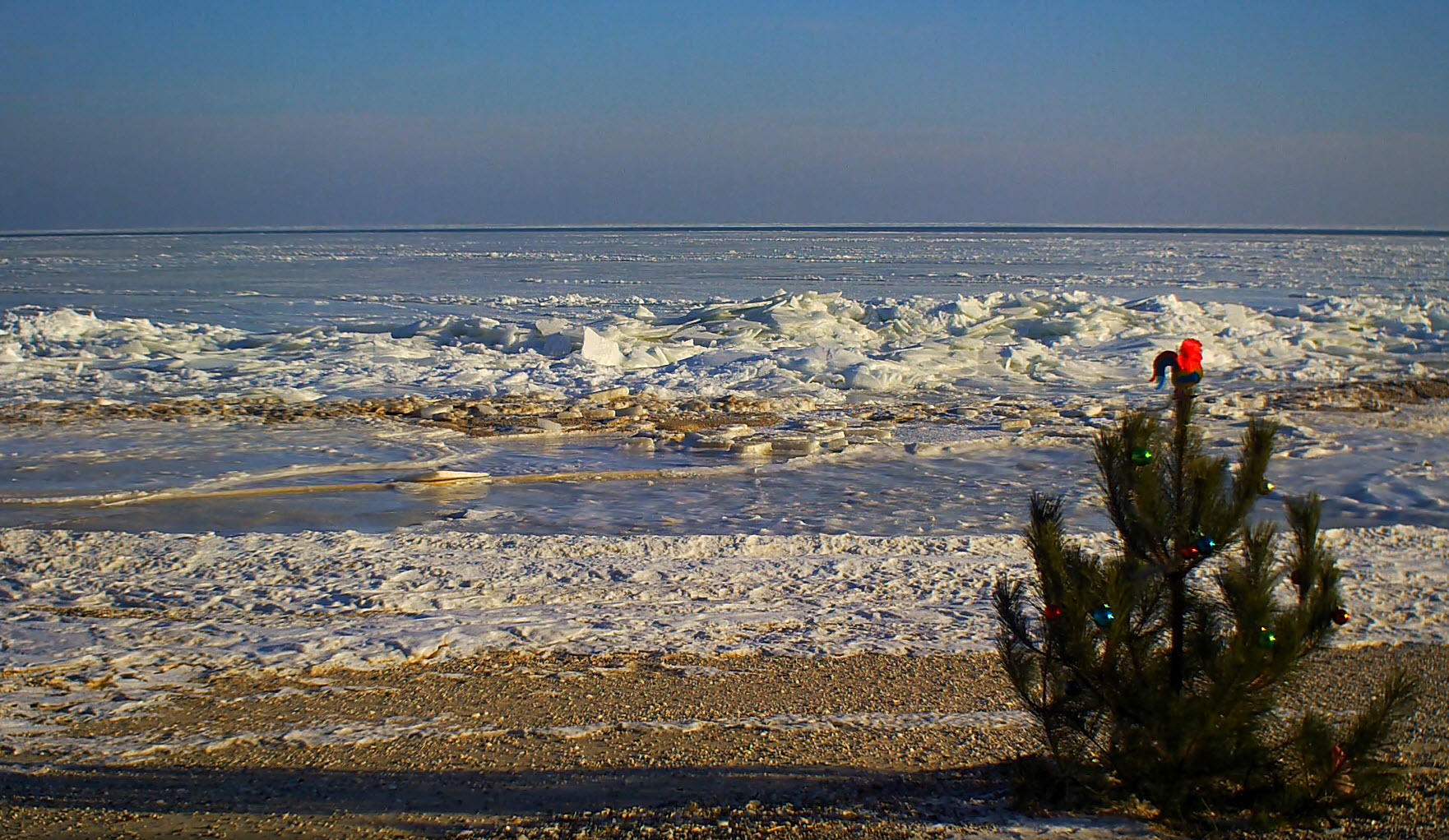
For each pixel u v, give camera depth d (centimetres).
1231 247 14825
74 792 494
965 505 1273
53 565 923
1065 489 1362
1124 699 451
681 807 472
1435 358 2877
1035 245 16425
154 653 701
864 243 17825
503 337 2988
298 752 546
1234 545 457
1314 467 1497
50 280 7625
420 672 671
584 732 574
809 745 557
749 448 1584
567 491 1350
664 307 4981
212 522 1170
